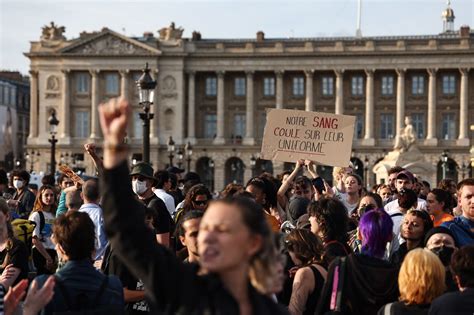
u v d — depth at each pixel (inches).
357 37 6732.3
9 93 7834.6
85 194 799.7
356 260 565.0
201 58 6496.1
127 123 353.1
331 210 632.4
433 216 847.1
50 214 973.8
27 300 463.8
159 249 374.9
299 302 581.0
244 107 6653.5
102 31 6451.8
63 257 531.8
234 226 351.9
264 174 1167.0
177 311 354.6
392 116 6525.6
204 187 831.7
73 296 506.0
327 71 6535.4
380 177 2962.6
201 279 356.5
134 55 6461.6
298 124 956.6
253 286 356.8
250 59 6481.3
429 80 6363.2
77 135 6545.3
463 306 495.2
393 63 6373.0
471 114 6378.0
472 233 714.8
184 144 6476.4
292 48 6471.5
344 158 947.3
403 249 711.1
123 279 629.6
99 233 780.0
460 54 6274.6
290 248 618.2
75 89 6574.8
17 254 673.6
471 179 736.3
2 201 690.8
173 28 6520.7
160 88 6476.4
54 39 6574.8
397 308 522.6
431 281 514.6
